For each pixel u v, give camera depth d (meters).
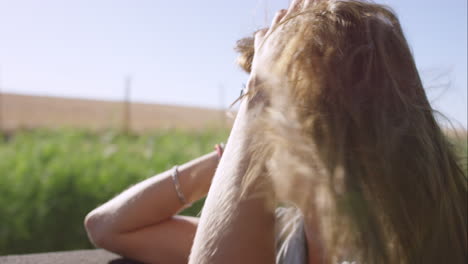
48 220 3.16
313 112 0.53
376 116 0.53
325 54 0.57
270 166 0.56
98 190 3.33
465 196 0.61
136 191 1.08
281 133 0.53
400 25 0.65
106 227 1.09
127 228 1.06
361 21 0.61
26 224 3.12
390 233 0.52
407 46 0.63
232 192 0.60
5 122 12.43
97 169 3.56
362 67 0.57
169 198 1.04
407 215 0.52
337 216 0.49
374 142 0.52
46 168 3.37
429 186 0.53
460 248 0.55
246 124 0.62
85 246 3.23
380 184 0.51
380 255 0.48
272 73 0.59
